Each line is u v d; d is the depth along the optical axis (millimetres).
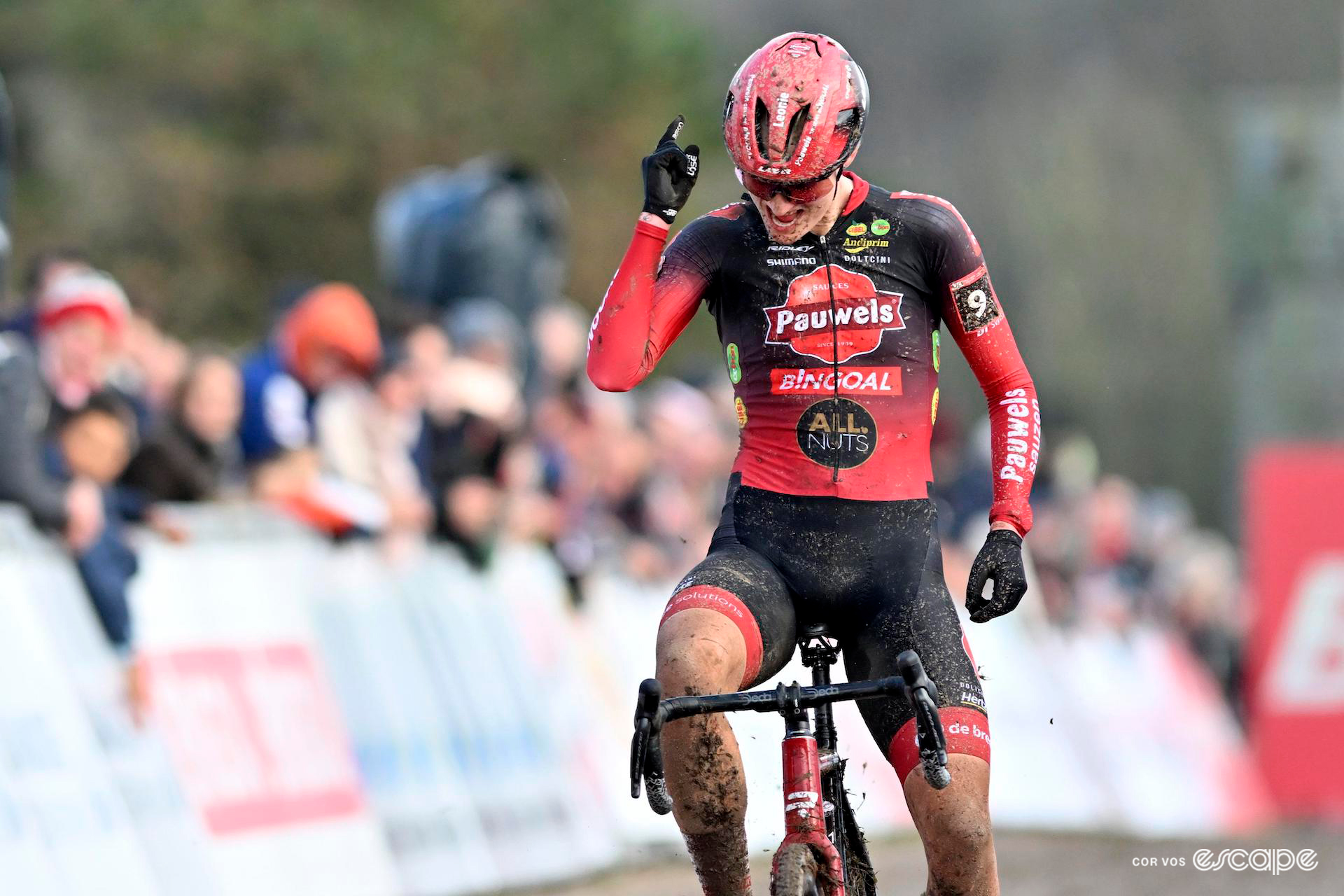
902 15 116250
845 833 12633
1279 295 42656
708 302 13000
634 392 39406
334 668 21328
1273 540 41062
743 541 12531
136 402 22125
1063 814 34125
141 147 71375
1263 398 42969
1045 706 34750
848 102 11961
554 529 26406
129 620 18672
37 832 16812
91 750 17781
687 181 12359
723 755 11742
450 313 34031
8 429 17703
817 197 12086
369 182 74500
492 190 35969
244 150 73500
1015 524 12398
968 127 113000
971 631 33344
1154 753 37969
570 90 77688
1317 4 112062
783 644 12219
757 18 115062
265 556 20922
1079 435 44281
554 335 30641
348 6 76750
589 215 77500
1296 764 40625
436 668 22969
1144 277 105562
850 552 12344
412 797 21875
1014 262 107938
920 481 12602
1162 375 103375
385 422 23172
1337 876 25656
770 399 12555
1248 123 42906
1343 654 40406
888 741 12297
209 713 19422
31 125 71750
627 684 27312
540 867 23594
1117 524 40906
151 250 71625
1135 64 113312
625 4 81875
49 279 20844
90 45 70250
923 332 12570
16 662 17250
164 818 18391
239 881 19016
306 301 23172
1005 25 115500
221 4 72062
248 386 22375
